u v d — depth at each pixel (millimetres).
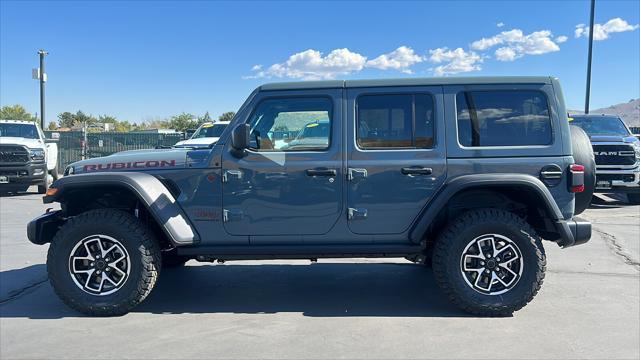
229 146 4891
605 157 12195
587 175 5023
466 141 4805
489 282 4742
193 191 4898
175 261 6570
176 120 45062
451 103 4828
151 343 4250
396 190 4793
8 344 4250
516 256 4707
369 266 6863
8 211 12195
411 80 4871
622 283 5918
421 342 4215
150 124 59906
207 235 4930
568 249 7777
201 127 14094
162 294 5652
